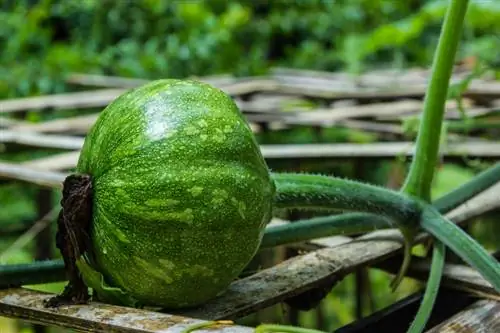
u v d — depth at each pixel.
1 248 1.93
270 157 1.09
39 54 2.60
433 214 0.80
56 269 0.74
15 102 1.57
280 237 0.79
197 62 2.71
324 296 0.79
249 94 1.62
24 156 1.94
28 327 1.62
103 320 0.66
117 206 0.68
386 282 1.73
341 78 1.88
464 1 0.82
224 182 0.68
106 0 3.11
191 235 0.67
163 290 0.68
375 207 0.79
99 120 0.71
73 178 0.69
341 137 1.96
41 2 3.14
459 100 1.01
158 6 3.05
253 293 0.74
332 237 0.89
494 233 1.87
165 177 0.67
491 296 0.78
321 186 0.76
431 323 0.81
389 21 3.23
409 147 1.07
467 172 1.92
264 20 3.43
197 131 0.68
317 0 3.44
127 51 2.79
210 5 3.32
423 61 2.67
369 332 0.77
